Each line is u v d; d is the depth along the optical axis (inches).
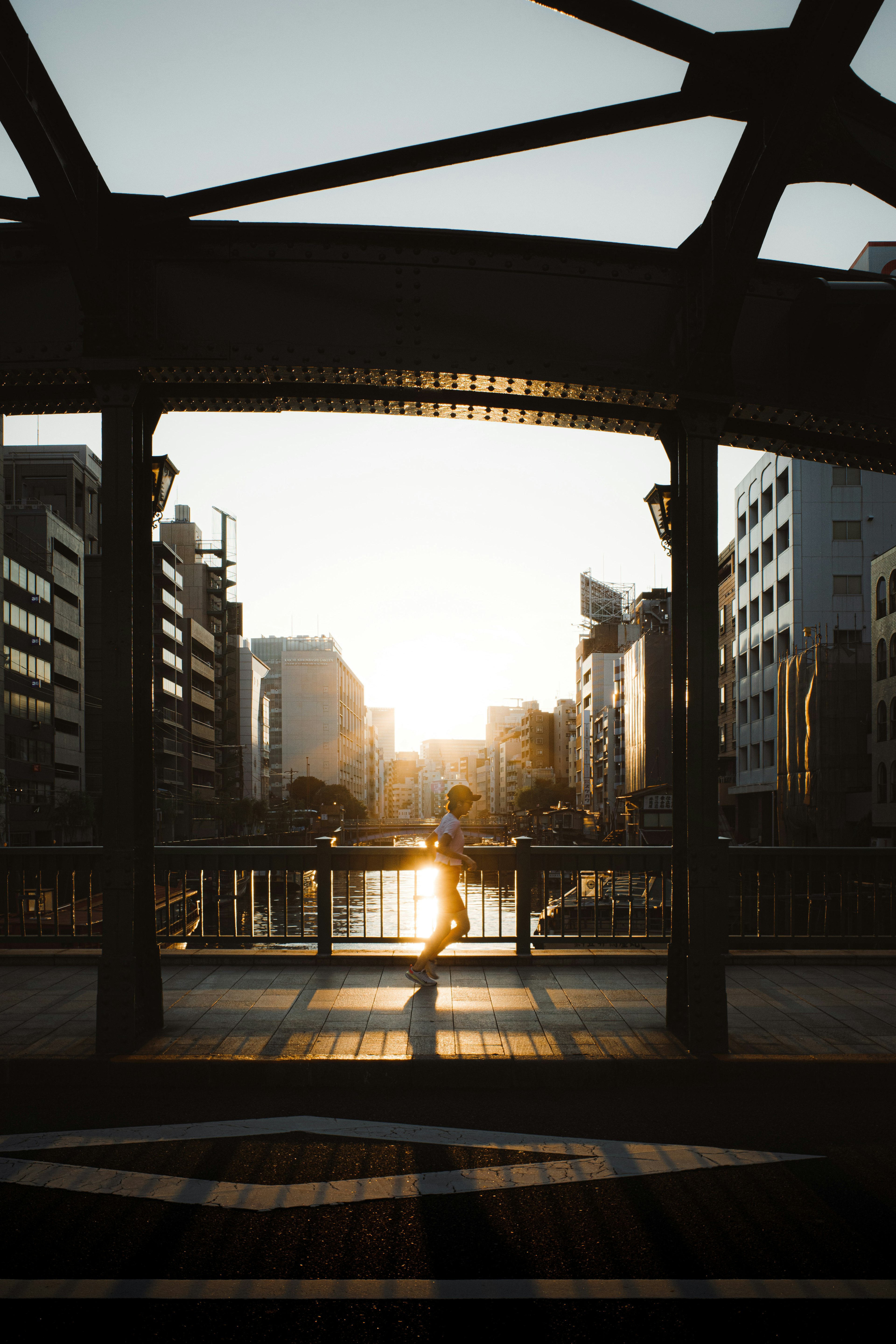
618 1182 158.7
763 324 235.9
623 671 4060.0
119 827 225.9
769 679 2158.0
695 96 198.8
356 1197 151.6
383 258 231.0
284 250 230.5
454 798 305.7
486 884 355.9
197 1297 120.3
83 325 223.5
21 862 366.6
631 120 204.1
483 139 208.5
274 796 6929.1
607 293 233.6
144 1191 153.5
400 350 229.8
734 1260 131.1
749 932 374.3
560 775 6801.2
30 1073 216.1
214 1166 165.3
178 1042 231.9
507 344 231.0
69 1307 117.8
